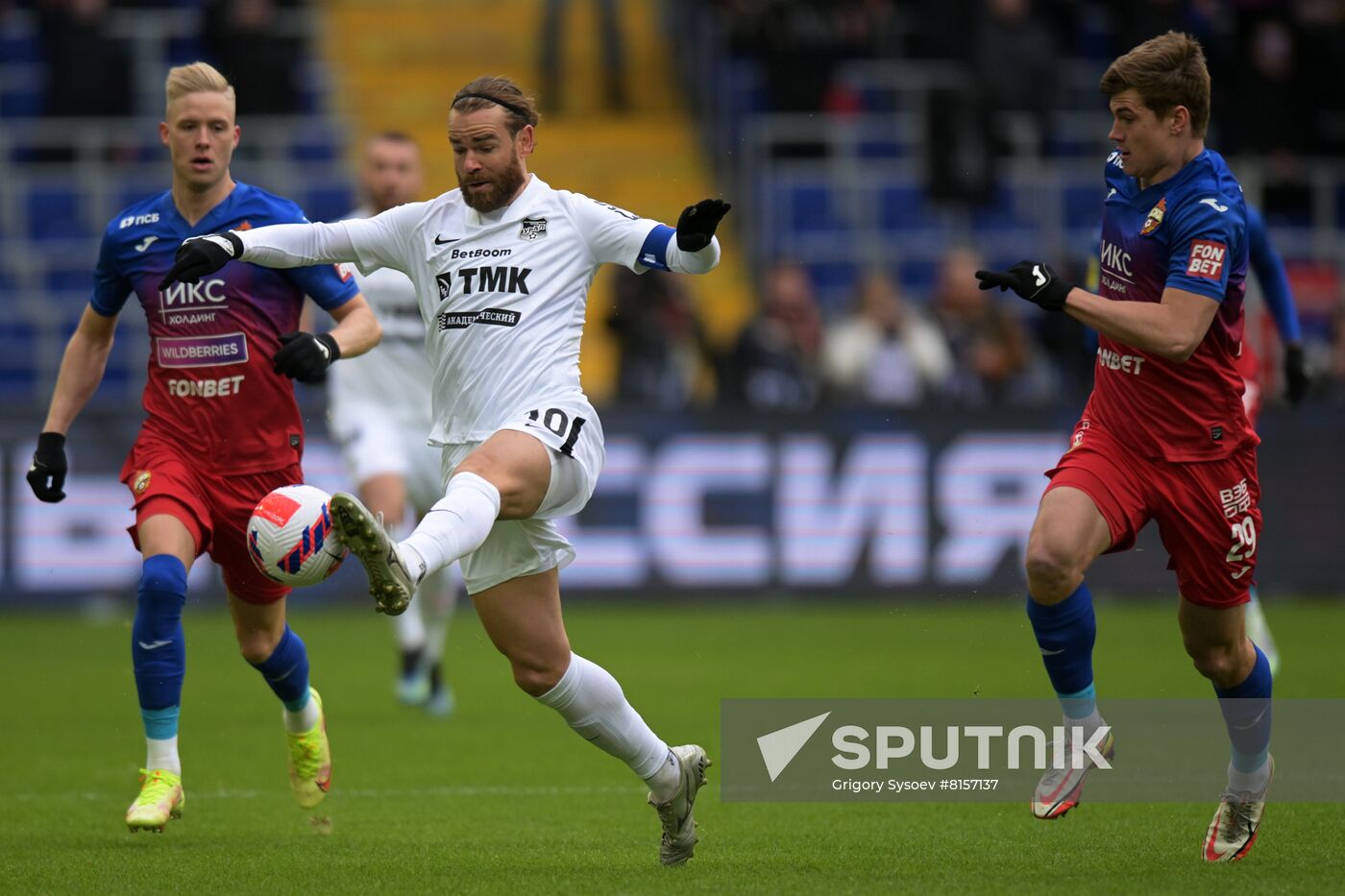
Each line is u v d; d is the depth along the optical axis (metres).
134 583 52.56
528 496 18.41
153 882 18.72
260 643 22.69
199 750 30.05
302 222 23.11
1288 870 19.06
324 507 17.47
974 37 67.75
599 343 70.06
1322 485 55.28
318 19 82.88
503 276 19.11
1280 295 30.02
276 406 22.80
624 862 19.97
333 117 78.69
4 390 64.81
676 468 53.94
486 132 18.92
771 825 22.77
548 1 77.62
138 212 22.84
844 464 54.22
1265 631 32.94
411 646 34.88
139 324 63.81
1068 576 19.39
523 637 19.06
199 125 22.34
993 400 55.44
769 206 71.19
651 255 19.16
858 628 49.09
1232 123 68.69
